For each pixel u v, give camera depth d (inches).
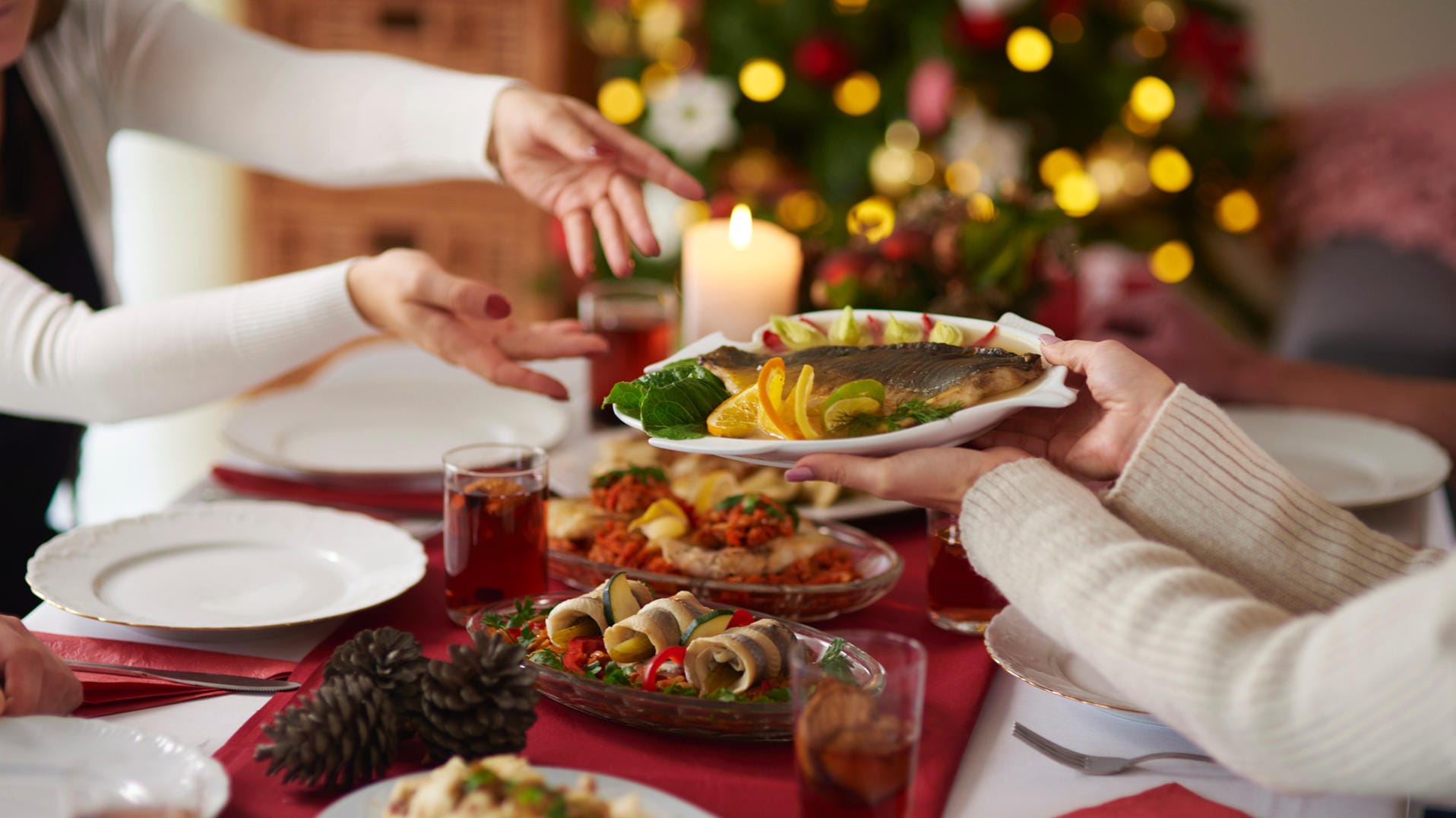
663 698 46.2
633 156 65.3
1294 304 127.6
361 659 46.3
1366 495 65.3
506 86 67.7
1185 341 83.9
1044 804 45.5
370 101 72.1
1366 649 39.7
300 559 57.4
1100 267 90.7
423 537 61.2
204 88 74.5
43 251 75.5
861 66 134.0
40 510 78.1
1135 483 47.4
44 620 53.3
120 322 60.1
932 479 46.6
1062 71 134.7
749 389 48.8
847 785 41.6
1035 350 51.0
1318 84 160.6
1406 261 118.4
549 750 46.8
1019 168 133.7
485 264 135.9
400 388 75.2
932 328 53.6
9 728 44.5
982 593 53.7
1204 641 41.5
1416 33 157.5
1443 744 38.9
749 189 128.6
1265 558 47.4
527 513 53.3
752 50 133.3
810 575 55.2
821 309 69.3
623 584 49.4
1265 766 41.1
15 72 72.6
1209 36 130.9
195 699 49.0
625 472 58.1
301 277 60.1
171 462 137.6
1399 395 84.0
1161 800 45.2
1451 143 122.2
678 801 42.4
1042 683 49.2
